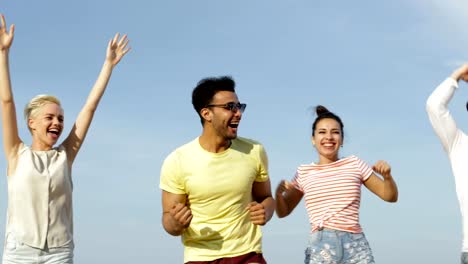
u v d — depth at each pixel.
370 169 5.80
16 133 5.12
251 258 4.83
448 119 4.99
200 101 4.99
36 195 4.96
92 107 5.38
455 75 5.07
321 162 5.95
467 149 4.93
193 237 4.91
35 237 4.91
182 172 4.92
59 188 5.03
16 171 5.04
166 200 5.00
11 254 4.95
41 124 5.16
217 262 4.83
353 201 5.66
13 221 4.99
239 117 4.97
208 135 4.98
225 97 4.94
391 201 5.62
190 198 4.94
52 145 5.23
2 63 5.09
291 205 6.04
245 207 4.95
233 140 5.11
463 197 4.82
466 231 4.75
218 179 4.87
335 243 5.51
